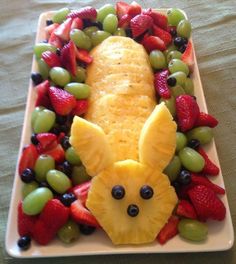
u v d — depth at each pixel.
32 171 0.34
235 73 0.49
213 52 0.51
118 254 0.34
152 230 0.31
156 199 0.31
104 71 0.41
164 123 0.31
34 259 0.33
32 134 0.37
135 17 0.45
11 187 0.40
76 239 0.32
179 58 0.43
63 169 0.34
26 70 0.51
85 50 0.44
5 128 0.45
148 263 0.33
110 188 0.31
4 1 0.59
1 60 0.52
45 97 0.39
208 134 0.37
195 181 0.33
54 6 0.58
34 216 0.32
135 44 0.43
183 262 0.33
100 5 0.58
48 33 0.47
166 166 0.32
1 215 0.37
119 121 0.36
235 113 0.45
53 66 0.41
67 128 0.38
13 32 0.55
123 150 0.34
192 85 0.41
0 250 0.35
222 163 0.40
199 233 0.31
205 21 0.55
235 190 0.38
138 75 0.40
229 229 0.32
